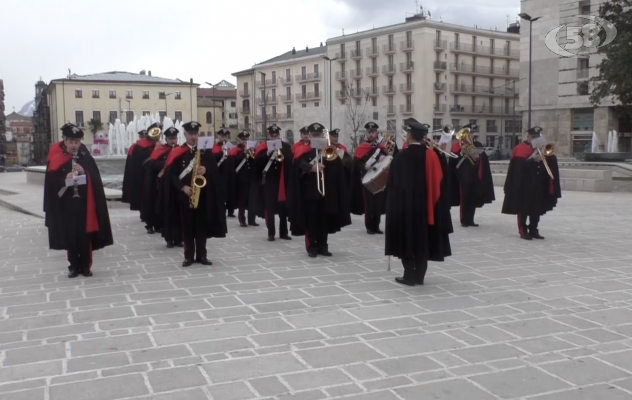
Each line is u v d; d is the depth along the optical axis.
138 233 12.48
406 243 7.52
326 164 9.60
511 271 8.52
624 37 26.22
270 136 11.41
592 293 7.24
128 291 7.46
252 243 11.15
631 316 6.27
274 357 5.11
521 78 57.31
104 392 4.43
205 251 9.14
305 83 84.06
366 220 12.23
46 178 8.09
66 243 8.11
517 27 80.00
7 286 7.83
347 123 56.12
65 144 8.17
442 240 7.61
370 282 7.87
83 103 84.06
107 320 6.22
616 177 24.06
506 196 11.60
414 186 7.48
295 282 7.88
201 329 5.88
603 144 51.47
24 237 12.38
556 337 5.61
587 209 16.81
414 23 70.50
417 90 71.19
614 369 4.84
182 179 8.84
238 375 4.73
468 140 13.17
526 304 6.75
